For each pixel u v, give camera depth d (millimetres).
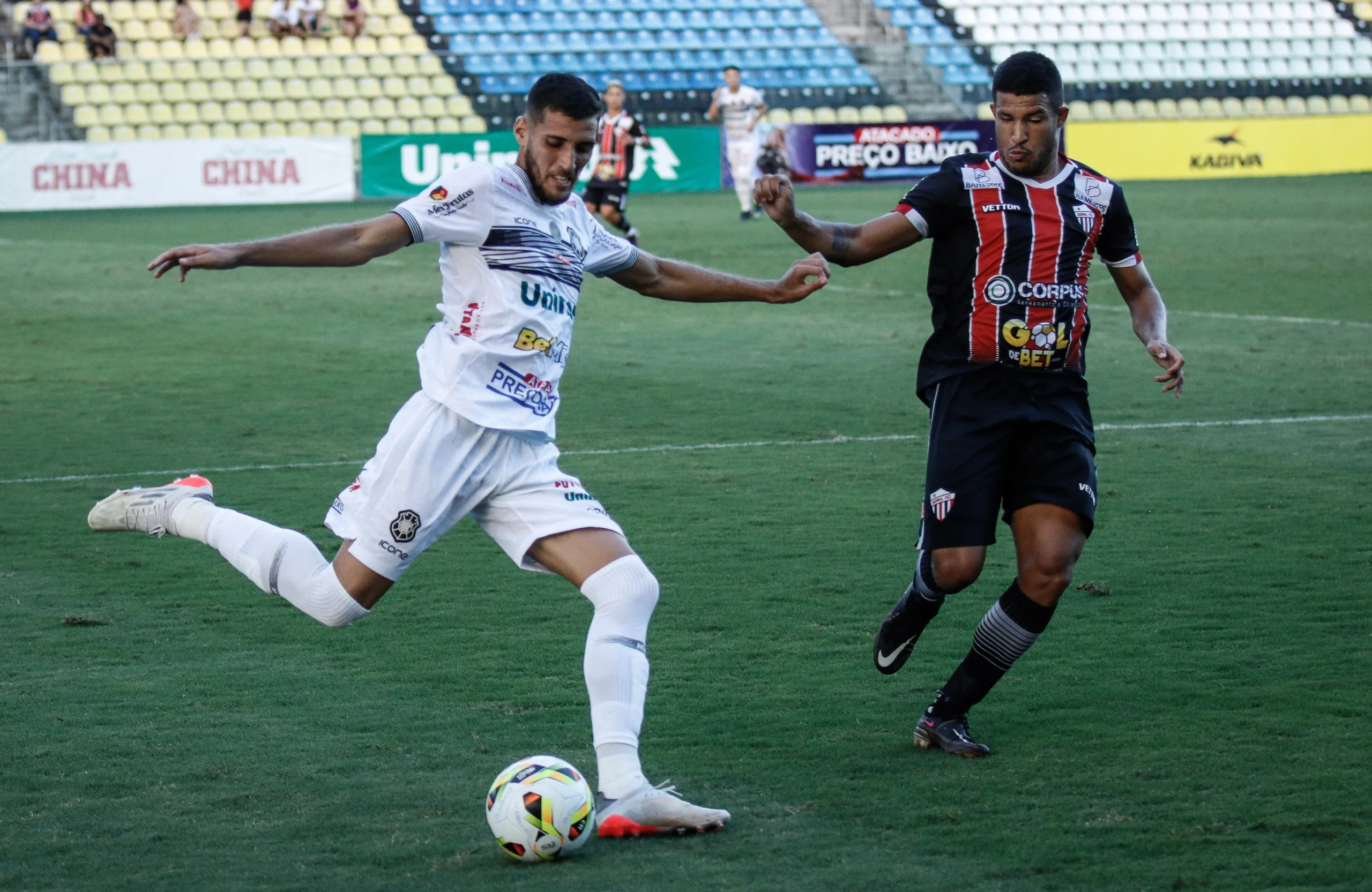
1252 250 60562
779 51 107375
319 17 100875
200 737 14289
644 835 11922
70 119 95062
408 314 47125
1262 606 18234
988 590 19250
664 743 14055
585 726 14562
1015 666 16203
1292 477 25328
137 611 18656
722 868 11250
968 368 13812
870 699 15266
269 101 98062
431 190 12250
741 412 31656
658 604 18703
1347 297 47562
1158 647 16766
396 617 18359
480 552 21531
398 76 100938
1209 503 23625
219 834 12016
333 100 98938
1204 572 19797
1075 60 111375
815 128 99312
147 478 25984
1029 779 12977
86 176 88688
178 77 96625
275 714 14945
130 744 14109
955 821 12070
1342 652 16422
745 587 19453
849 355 38844
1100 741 13891
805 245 13562
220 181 90438
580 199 13242
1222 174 103562
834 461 27062
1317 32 115312
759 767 13406
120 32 99688
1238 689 15281
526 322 12492
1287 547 20969
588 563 12500
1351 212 75438
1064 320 13703
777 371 36625
